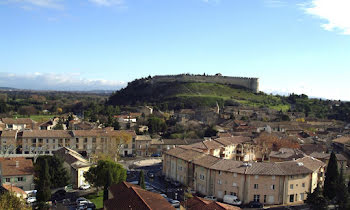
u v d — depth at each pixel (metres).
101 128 192.38
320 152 131.00
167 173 122.06
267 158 150.88
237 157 151.25
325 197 86.31
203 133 198.62
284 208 87.94
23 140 155.25
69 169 110.19
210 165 99.25
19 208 65.38
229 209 64.69
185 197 79.19
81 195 100.50
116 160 153.62
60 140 159.88
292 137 173.12
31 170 103.50
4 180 98.50
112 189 77.56
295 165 96.06
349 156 139.50
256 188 91.94
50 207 84.50
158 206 61.38
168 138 193.50
